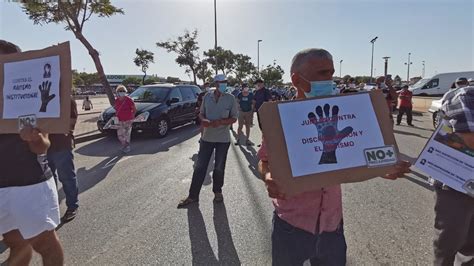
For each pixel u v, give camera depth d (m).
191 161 7.11
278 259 1.80
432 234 3.53
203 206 4.38
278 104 1.58
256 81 8.98
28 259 2.32
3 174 2.06
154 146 8.94
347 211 4.21
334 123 1.57
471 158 2.03
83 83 77.88
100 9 13.01
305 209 1.72
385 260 3.02
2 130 2.00
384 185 5.29
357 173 1.56
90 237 3.52
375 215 4.07
